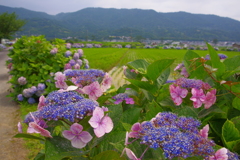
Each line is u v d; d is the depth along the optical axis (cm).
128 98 216
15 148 399
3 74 1156
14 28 5875
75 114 113
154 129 104
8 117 551
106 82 211
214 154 103
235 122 167
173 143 93
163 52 4928
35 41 726
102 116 117
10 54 978
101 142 140
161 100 200
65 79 205
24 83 644
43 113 117
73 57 740
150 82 223
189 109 154
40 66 673
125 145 112
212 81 212
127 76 278
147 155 111
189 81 176
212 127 176
